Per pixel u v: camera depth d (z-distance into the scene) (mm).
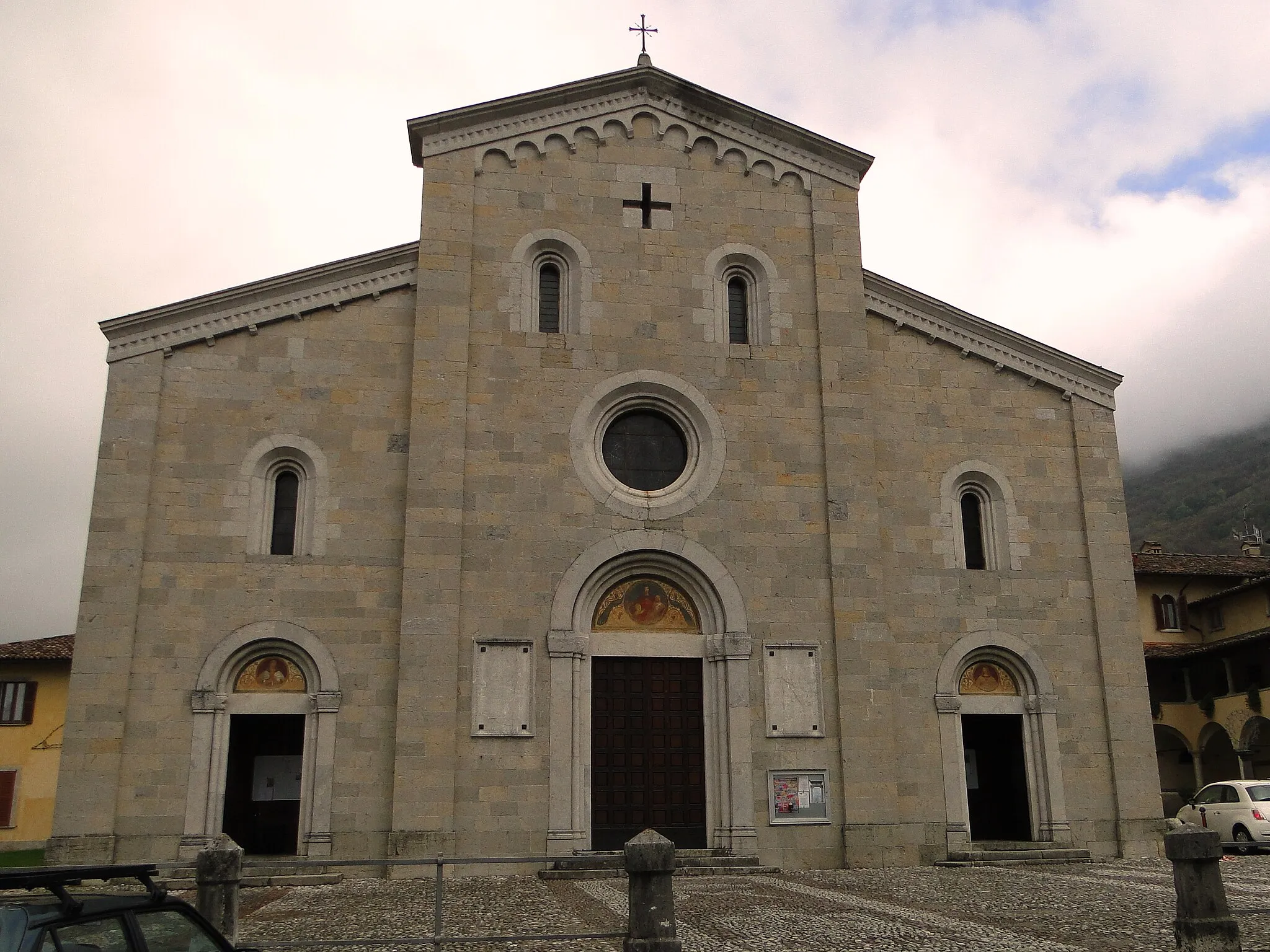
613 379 28125
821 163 30547
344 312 27891
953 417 29797
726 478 27891
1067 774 28078
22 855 40656
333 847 24812
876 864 26000
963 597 28656
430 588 25859
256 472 26688
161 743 24953
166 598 25656
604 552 26969
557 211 29047
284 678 25938
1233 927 14055
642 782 26391
